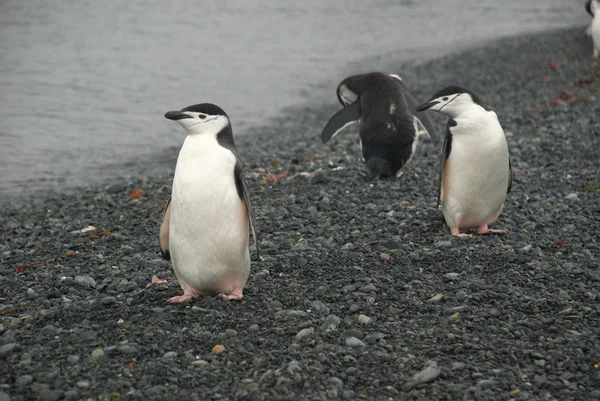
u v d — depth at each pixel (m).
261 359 5.99
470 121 8.55
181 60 25.36
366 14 33.22
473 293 7.31
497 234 9.15
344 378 5.78
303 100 20.84
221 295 7.08
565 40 25.17
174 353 6.06
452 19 32.00
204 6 34.16
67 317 6.89
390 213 9.98
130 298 7.36
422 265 8.12
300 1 35.78
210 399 5.50
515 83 19.98
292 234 9.33
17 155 16.42
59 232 10.48
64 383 5.66
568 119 15.41
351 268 7.98
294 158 13.95
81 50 26.36
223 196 6.57
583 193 10.77
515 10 33.66
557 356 6.11
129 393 5.53
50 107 20.22
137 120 19.33
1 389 5.62
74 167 15.60
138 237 9.81
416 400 5.50
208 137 6.66
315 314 6.88
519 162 12.57
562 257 8.35
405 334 6.50
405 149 11.85
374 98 12.02
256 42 28.03
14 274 8.55
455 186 8.84
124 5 33.75
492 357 6.11
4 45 26.69
